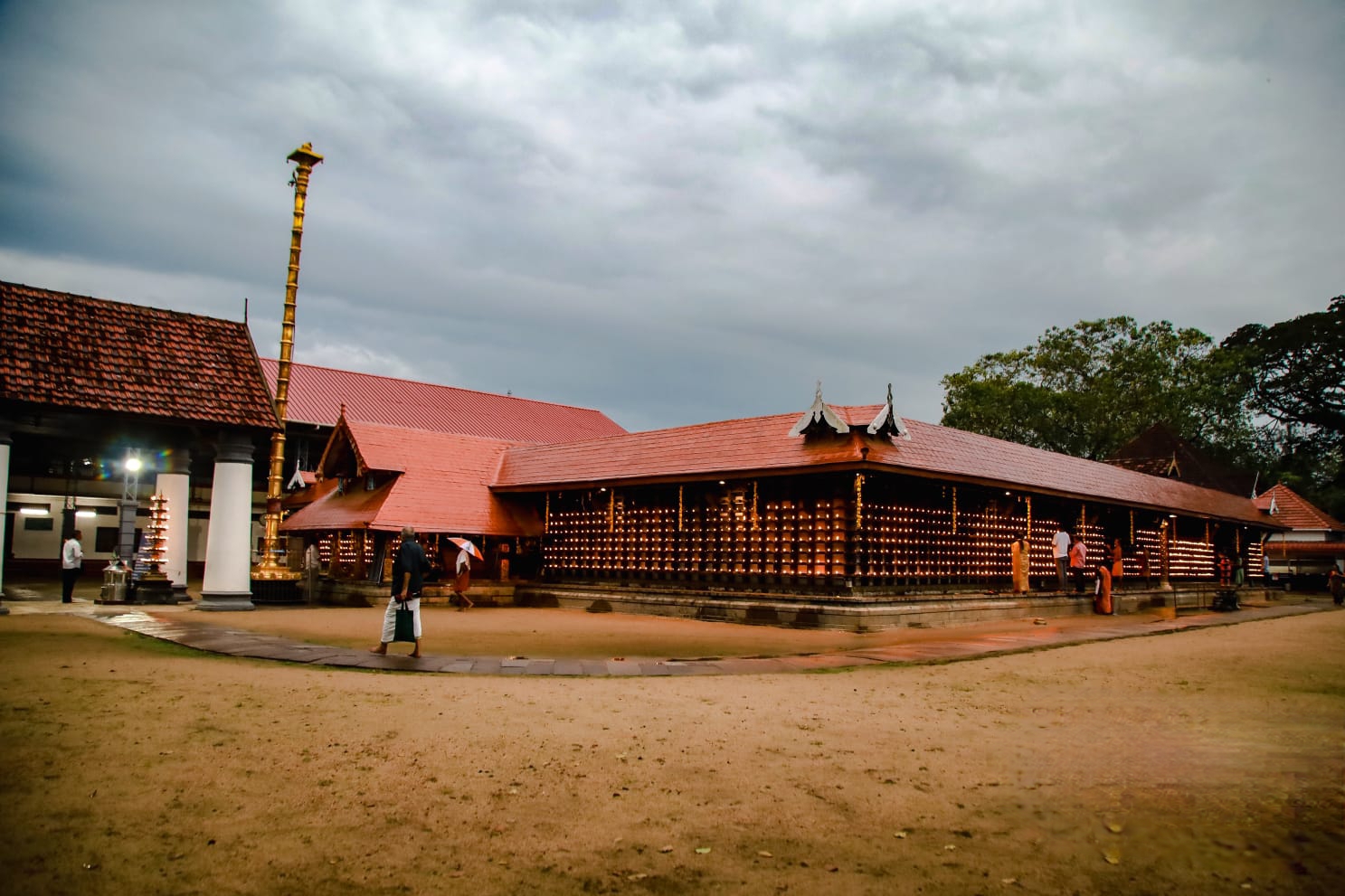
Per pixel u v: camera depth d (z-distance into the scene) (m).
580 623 20.64
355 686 10.22
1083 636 18.52
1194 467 53.06
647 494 26.27
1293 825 5.59
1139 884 4.71
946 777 6.64
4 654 12.08
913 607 20.47
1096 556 31.00
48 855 4.73
